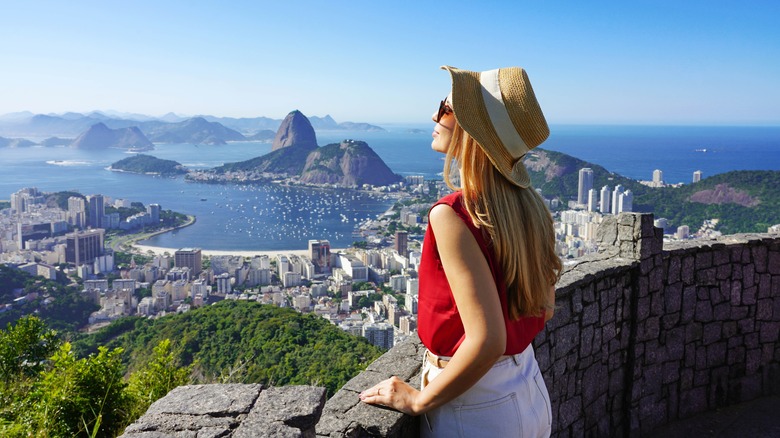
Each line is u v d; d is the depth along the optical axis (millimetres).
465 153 1319
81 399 3145
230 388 1379
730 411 3715
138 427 1220
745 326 3805
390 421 1465
